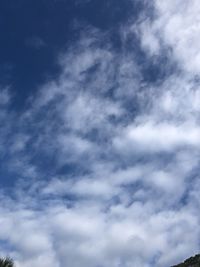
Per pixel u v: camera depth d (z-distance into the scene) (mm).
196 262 33375
